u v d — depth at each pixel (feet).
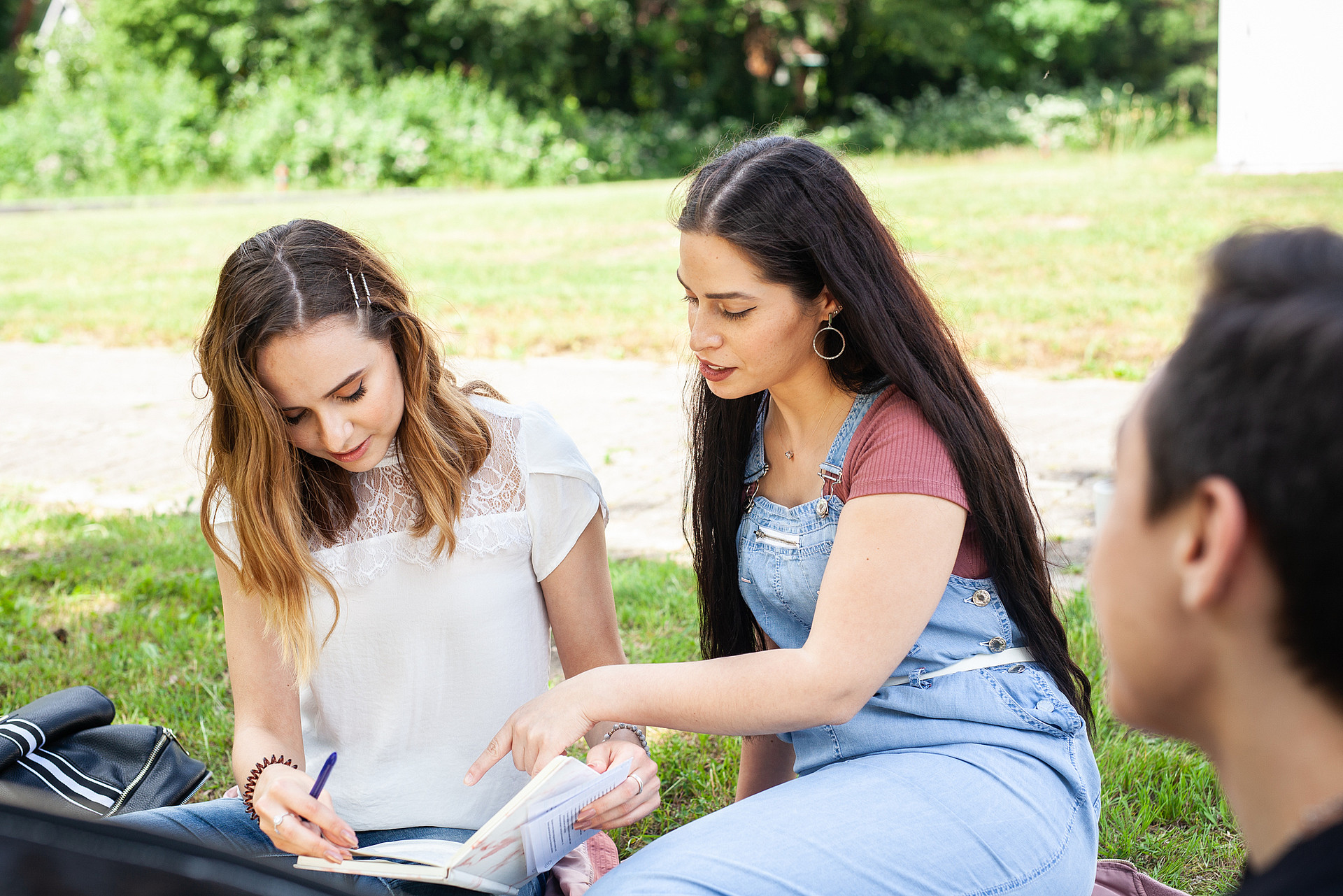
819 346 5.86
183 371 26.66
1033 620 5.86
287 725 6.46
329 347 5.56
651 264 37.01
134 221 56.65
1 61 97.09
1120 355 22.68
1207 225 35.65
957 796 5.38
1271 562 2.64
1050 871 5.40
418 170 80.12
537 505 6.35
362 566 6.10
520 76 92.99
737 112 104.78
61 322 31.60
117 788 6.54
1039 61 104.22
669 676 5.52
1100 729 9.50
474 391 6.69
